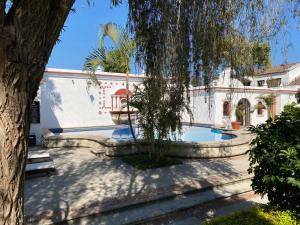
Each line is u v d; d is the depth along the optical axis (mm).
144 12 5113
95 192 6031
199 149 9594
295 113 4102
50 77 16234
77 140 12016
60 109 16578
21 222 1814
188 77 4746
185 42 4156
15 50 1615
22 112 1738
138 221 4848
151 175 7457
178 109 7625
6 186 1712
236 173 7652
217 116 20141
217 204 5852
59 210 4988
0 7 1538
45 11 1688
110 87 18188
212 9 3762
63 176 7363
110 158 9633
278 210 3611
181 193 6008
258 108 22328
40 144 13203
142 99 8156
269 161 3412
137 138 10703
